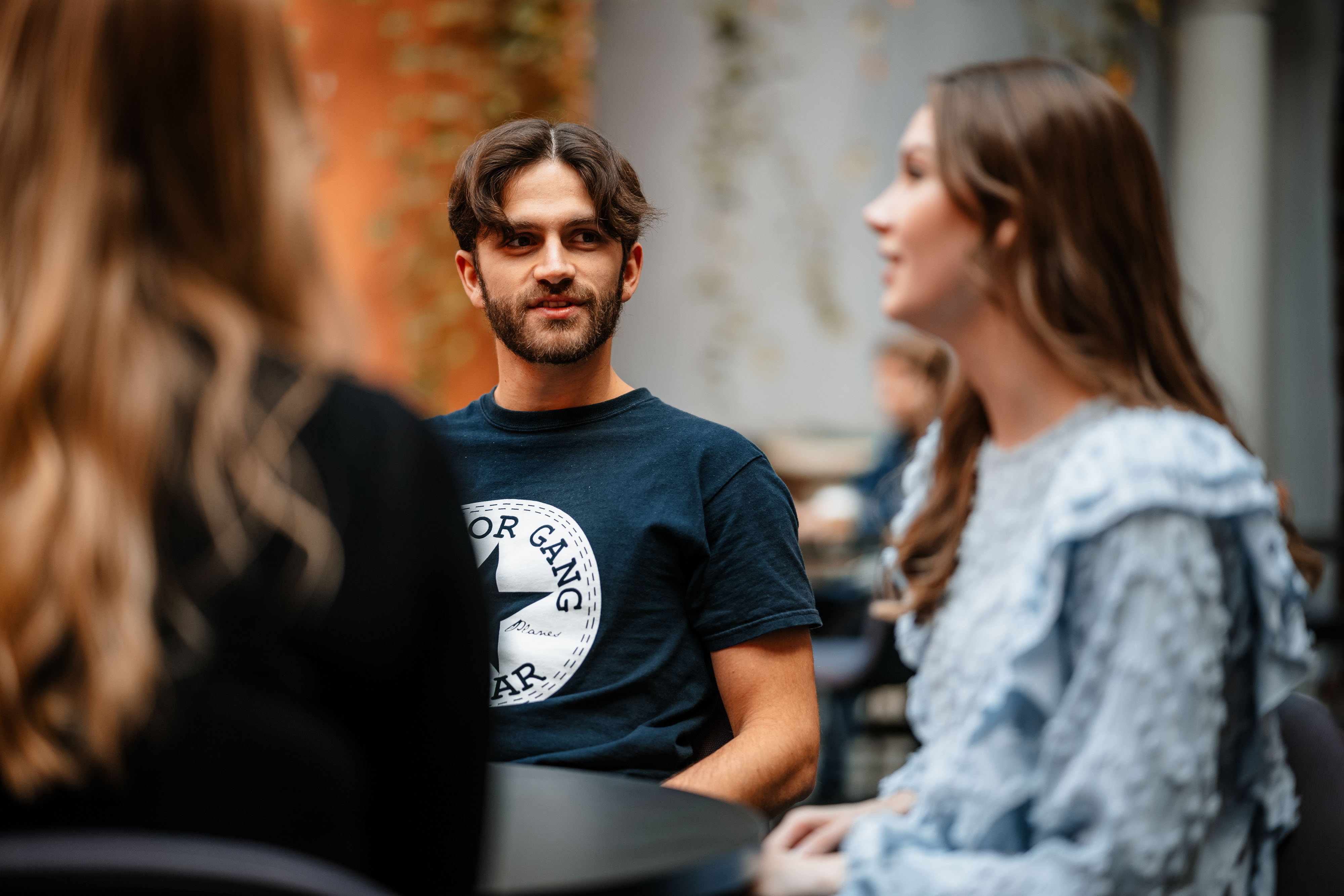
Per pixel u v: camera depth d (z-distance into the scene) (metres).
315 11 4.21
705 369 5.53
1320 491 5.80
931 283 1.07
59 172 0.77
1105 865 0.91
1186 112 5.36
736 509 1.63
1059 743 0.95
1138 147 1.07
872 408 5.59
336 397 0.81
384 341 4.29
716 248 5.51
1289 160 5.74
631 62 5.48
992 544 1.12
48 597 0.71
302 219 0.85
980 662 1.07
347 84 4.25
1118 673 0.94
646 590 1.60
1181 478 0.97
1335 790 1.08
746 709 1.60
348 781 0.77
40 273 0.75
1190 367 1.09
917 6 5.54
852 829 1.17
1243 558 1.01
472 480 1.70
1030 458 1.09
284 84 0.86
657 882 0.93
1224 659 1.01
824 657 3.62
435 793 0.83
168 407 0.75
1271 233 5.72
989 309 1.08
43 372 0.74
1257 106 5.29
